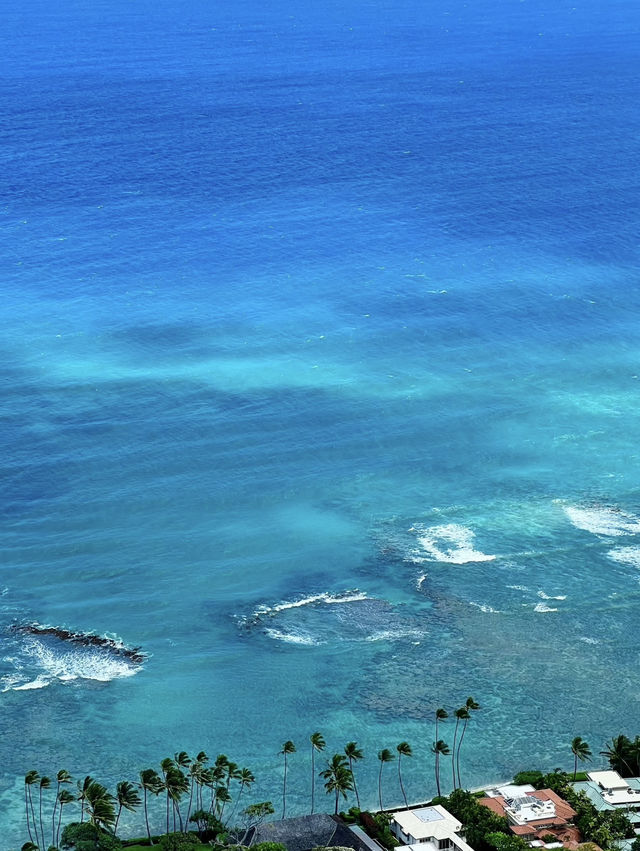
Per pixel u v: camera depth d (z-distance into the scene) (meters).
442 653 162.00
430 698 153.38
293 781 138.62
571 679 157.38
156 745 144.00
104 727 146.75
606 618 169.88
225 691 154.00
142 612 169.62
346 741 145.38
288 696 153.38
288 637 164.88
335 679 156.75
